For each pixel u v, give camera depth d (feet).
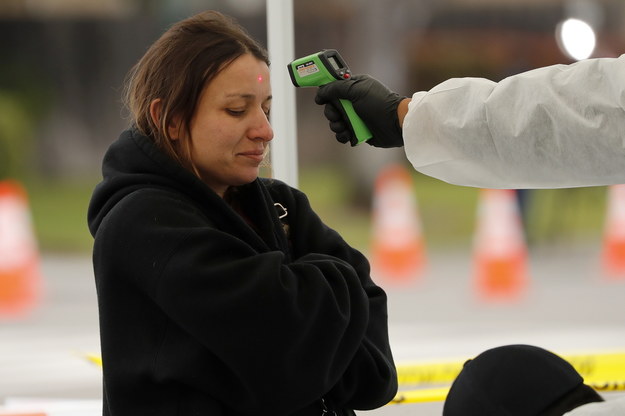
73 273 93.91
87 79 186.91
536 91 20.47
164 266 18.47
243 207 21.25
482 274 78.43
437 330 62.03
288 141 28.43
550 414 16.98
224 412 19.31
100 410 32.32
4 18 185.88
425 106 21.65
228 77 19.40
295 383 18.63
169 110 19.58
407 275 87.56
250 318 18.24
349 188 149.48
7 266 76.28
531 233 103.40
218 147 19.62
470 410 17.35
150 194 19.22
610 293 77.56
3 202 77.25
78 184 167.63
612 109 19.65
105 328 19.25
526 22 186.09
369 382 20.52
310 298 18.58
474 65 185.26
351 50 174.09
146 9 187.83
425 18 185.26
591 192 129.39
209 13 20.39
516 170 21.25
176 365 18.57
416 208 140.87
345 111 22.39
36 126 180.34
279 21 27.99
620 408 16.11
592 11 182.60
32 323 67.97
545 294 77.41
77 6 187.21
